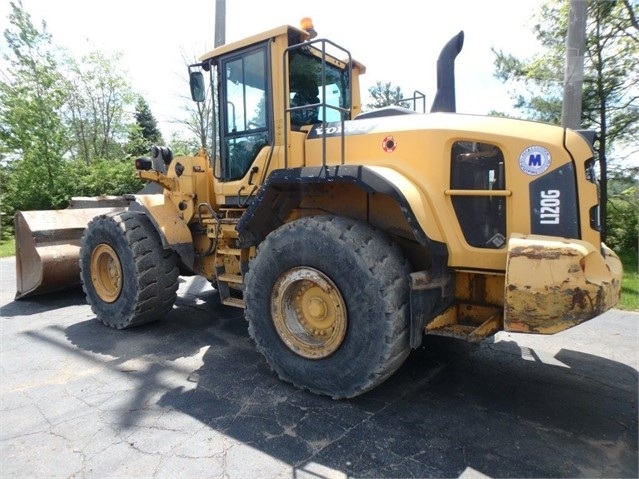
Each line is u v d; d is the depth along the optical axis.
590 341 4.09
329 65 4.17
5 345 4.02
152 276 4.25
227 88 4.00
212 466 2.22
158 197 4.58
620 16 9.58
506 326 2.41
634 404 2.89
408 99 4.24
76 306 5.40
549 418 2.71
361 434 2.50
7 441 2.46
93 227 4.53
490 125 2.77
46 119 18.23
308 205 3.31
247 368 3.45
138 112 35.09
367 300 2.65
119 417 2.71
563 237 2.57
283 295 3.04
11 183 18.23
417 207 2.63
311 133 3.54
